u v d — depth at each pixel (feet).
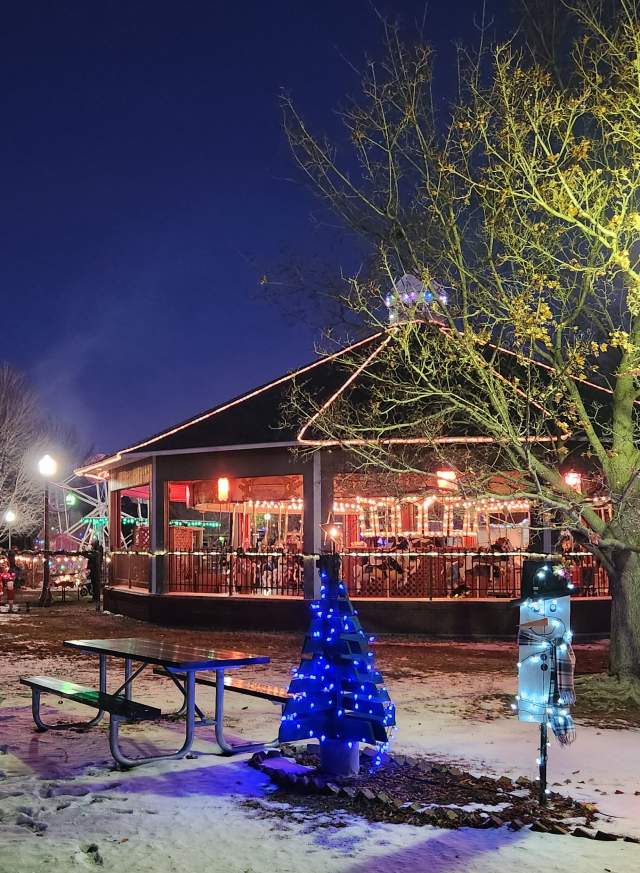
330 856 16.71
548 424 51.98
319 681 22.66
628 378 38.73
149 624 67.31
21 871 15.53
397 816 19.27
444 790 21.40
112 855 16.55
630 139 32.73
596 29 33.45
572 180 32.78
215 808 19.70
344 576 61.41
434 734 28.60
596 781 22.95
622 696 35.96
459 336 35.94
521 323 34.30
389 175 37.09
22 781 21.68
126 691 30.58
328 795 20.72
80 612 79.00
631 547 36.27
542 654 20.90
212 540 85.05
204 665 24.18
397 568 61.00
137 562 74.08
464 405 39.75
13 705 33.01
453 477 52.54
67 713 31.35
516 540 68.28
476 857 16.71
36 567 128.88
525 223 34.63
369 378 61.00
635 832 18.54
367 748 25.32
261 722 29.81
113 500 80.74
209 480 65.46
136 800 20.24
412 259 37.01
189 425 66.85
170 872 15.75
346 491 61.05
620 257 32.37
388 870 16.01
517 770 23.98
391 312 38.75
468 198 35.76
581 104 33.88
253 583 64.49
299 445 60.44
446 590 60.34
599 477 50.75
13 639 56.44
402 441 45.75
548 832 18.30
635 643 37.24
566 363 37.55
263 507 71.67
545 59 35.47
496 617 58.23
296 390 55.01
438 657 49.37
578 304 36.27
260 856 16.66
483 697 36.09
